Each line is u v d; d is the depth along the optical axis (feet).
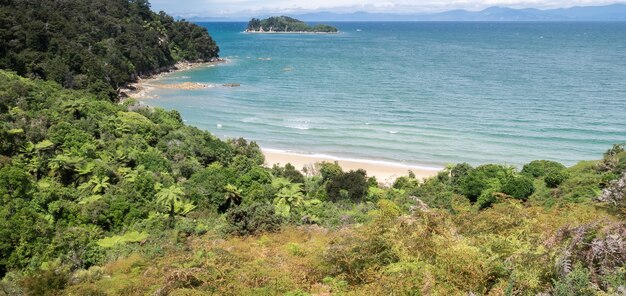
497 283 39.73
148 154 136.98
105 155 133.18
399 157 176.76
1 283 61.26
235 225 82.28
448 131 207.62
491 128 210.38
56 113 154.92
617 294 33.35
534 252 40.11
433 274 41.65
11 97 155.33
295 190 111.45
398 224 50.62
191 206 105.70
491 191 105.19
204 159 150.00
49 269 62.34
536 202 91.20
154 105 272.51
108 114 175.42
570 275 35.27
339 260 47.83
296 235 71.92
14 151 122.93
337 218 93.09
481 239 47.11
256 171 127.95
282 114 245.86
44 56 265.34
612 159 116.78
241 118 239.30
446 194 110.52
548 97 274.36
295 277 48.37
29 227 79.30
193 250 60.23
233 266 50.26
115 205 100.48
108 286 54.90
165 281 47.80
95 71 280.92
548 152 177.88
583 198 90.27
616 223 39.06
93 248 80.38
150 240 84.58
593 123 215.92
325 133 209.36
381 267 45.47
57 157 118.11
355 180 123.75
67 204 97.45
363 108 255.09
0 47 246.47
